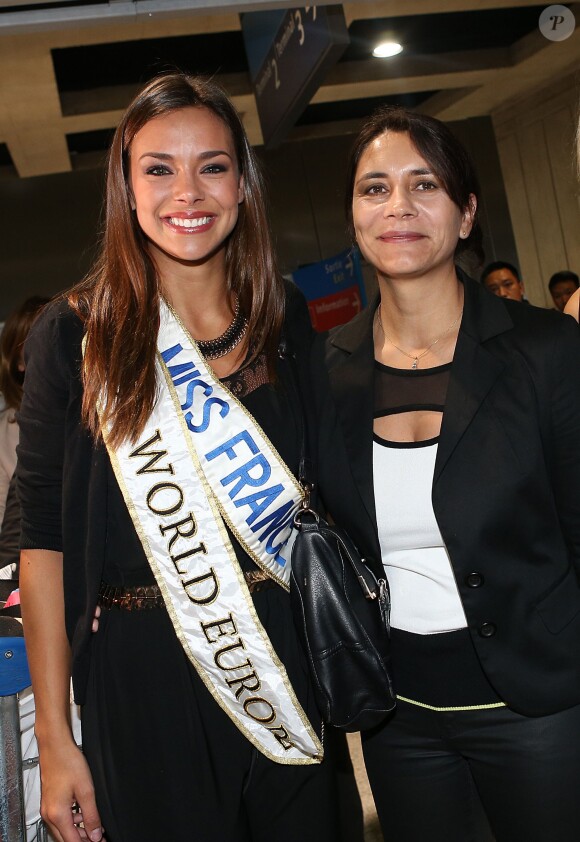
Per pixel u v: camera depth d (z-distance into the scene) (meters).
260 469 1.49
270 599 1.52
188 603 1.46
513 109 6.67
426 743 1.52
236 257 1.58
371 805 2.54
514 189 6.92
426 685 1.50
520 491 1.41
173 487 1.46
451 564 1.42
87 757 1.47
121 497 1.47
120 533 1.47
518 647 1.42
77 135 5.98
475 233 1.60
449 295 1.52
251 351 1.55
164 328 1.50
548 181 6.47
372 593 1.45
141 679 1.44
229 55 5.29
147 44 4.96
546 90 6.27
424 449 1.45
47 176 6.18
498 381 1.44
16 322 2.71
